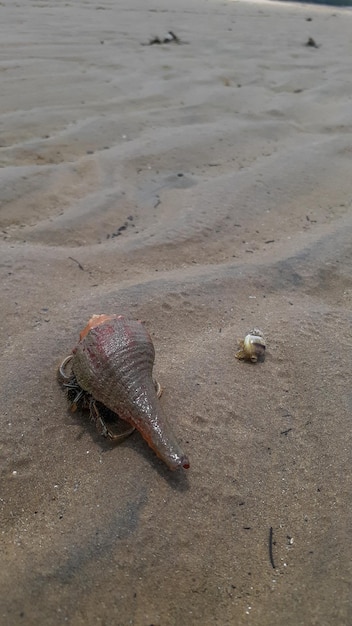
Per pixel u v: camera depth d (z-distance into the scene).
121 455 0.25
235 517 0.24
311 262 0.39
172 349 0.31
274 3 1.54
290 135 0.60
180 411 0.27
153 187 0.48
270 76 0.80
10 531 0.22
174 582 0.21
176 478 0.24
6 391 0.27
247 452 0.26
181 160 0.53
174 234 0.41
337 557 0.22
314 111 0.68
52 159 0.51
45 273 0.36
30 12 1.02
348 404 0.29
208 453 0.26
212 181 0.49
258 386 0.29
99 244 0.40
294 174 0.51
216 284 0.36
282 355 0.31
